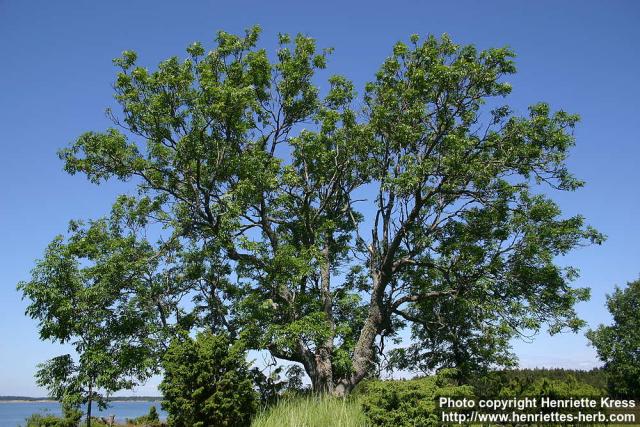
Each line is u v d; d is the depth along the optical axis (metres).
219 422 13.35
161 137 20.97
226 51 21.75
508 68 20.42
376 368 23.47
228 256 21.28
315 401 15.22
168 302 20.91
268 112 23.50
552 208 20.17
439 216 22.34
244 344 15.38
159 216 21.39
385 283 21.72
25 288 17.95
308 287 22.98
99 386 17.69
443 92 21.11
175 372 13.96
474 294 20.61
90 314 18.48
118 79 20.52
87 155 20.41
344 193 24.69
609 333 35.06
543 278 19.78
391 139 21.86
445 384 13.49
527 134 19.94
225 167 21.38
